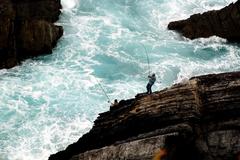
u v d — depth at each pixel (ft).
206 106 56.90
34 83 101.35
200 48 118.62
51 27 112.68
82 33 119.34
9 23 106.22
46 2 120.26
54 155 70.59
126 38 119.14
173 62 111.96
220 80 57.98
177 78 106.42
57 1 124.16
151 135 58.03
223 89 57.11
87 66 108.37
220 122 55.77
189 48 118.42
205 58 115.24
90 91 100.17
